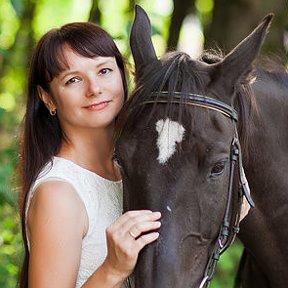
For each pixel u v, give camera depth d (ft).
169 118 11.86
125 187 12.23
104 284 11.83
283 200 14.44
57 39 13.19
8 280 20.54
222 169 11.96
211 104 12.10
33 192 12.80
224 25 30.71
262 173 14.14
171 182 11.64
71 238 12.45
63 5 51.21
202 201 11.81
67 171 12.96
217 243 12.28
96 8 30.22
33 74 13.52
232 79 12.51
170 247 11.46
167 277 11.37
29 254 13.02
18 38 41.14
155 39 31.50
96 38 13.19
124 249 11.40
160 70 12.34
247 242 14.97
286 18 30.01
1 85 41.70
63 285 12.36
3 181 19.20
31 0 41.98
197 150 11.73
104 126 13.30
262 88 14.21
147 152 11.79
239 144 12.61
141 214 11.49
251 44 12.50
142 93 12.18
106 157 13.61
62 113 13.32
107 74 13.24
